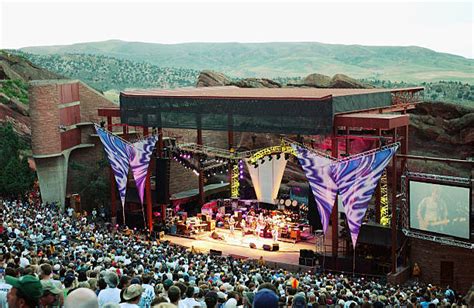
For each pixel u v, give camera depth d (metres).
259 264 49.53
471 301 8.16
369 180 44.59
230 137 67.44
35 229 38.62
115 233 52.06
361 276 46.53
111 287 15.02
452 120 67.25
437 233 43.75
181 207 67.81
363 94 51.78
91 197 67.50
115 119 69.56
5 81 90.44
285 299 19.19
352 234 45.44
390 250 47.81
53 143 61.88
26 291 7.71
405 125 49.00
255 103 52.34
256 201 64.75
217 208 65.62
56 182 62.72
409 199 45.06
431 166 66.56
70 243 37.44
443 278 45.31
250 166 63.69
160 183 59.97
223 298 17.80
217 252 52.44
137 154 56.97
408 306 26.55
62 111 63.25
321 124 48.72
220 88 69.94
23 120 80.00
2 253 23.94
